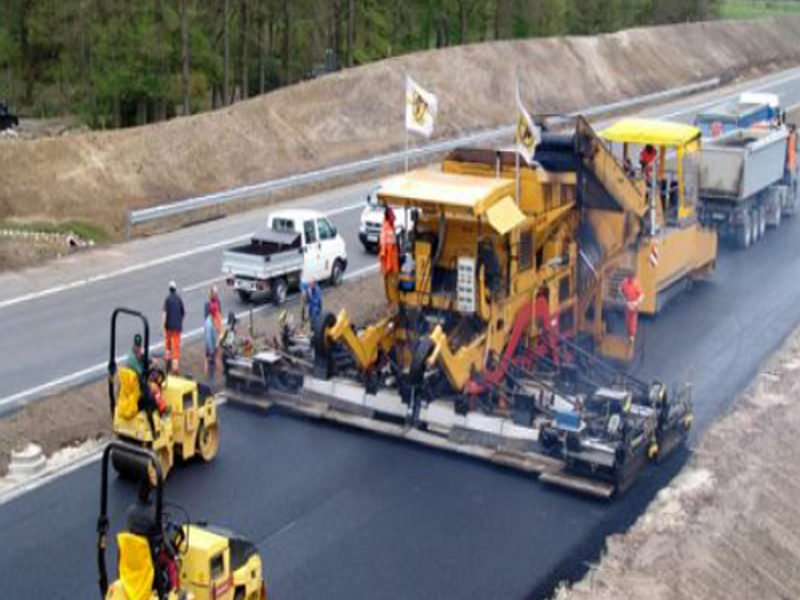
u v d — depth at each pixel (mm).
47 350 21969
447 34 76812
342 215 35500
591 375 19812
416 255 18438
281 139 43031
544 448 16812
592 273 21297
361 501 15828
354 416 18438
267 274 25031
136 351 16016
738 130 35000
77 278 27641
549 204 19250
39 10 58906
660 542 14906
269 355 19375
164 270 28547
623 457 15922
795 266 29672
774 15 100000
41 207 33188
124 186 35781
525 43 61906
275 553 14258
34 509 15383
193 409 16609
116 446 10734
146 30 54156
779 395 20234
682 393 18469
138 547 10570
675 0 92625
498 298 18016
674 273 25094
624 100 64250
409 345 18688
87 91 56000
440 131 50125
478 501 15906
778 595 14648
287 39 62281
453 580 13719
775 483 17047
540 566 14133
